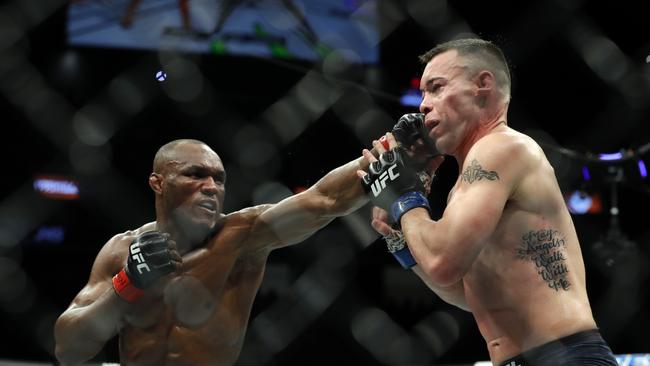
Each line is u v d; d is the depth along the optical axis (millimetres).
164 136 7309
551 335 2322
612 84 6902
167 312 2963
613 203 6176
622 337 7449
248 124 7273
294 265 7516
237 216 3072
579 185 6105
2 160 7020
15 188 7066
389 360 7387
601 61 6805
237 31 6703
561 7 6855
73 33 6848
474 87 2545
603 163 5910
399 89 6906
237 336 3047
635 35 6902
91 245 7230
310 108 7062
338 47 6793
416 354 7391
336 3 6820
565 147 6828
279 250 7539
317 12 6762
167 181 2996
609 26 6945
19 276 7047
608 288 7426
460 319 7430
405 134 2625
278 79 7059
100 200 7262
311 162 7203
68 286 7125
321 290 7461
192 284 2975
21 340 6992
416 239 2369
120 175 7297
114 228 7297
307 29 6770
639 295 7270
